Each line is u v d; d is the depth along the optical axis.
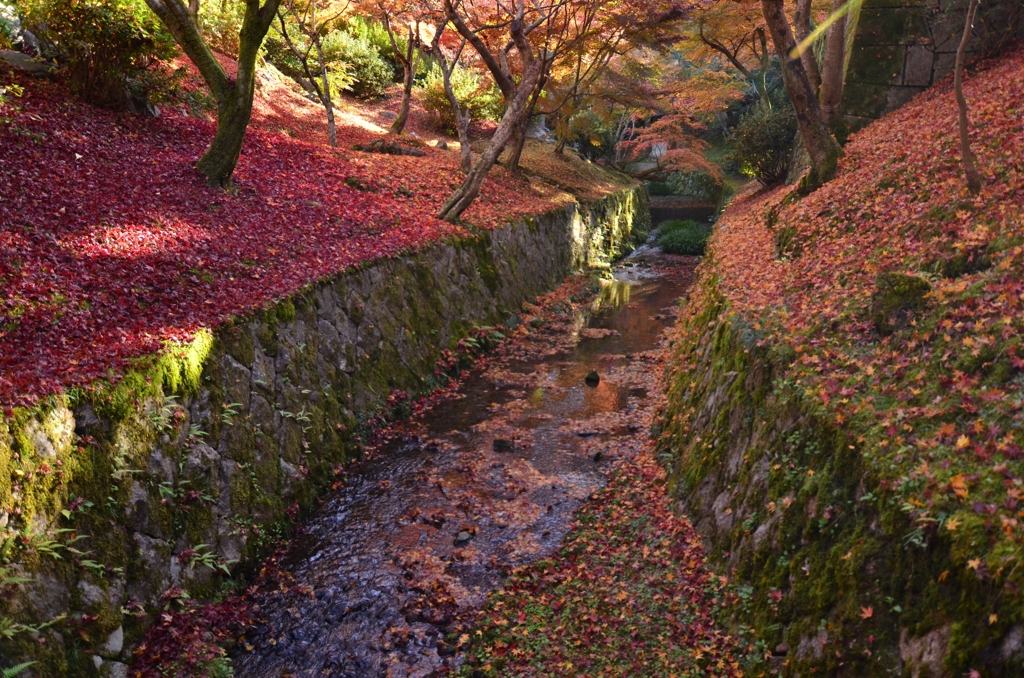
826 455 5.14
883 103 14.45
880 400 5.20
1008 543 3.46
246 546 6.64
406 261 11.99
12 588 4.44
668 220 30.89
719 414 7.35
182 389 6.41
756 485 5.93
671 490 7.69
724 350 8.10
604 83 24.55
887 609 3.96
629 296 18.67
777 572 5.06
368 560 6.93
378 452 9.23
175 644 5.42
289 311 8.59
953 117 9.94
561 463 8.98
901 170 9.30
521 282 16.41
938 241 6.87
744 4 21.52
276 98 20.08
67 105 11.04
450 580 6.58
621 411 10.66
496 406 10.86
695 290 14.23
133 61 12.02
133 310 7.09
